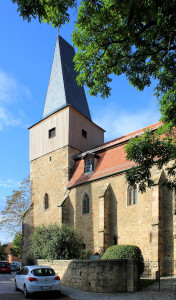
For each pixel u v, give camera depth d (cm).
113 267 1410
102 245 2291
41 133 3525
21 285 1435
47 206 3212
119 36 1231
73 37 1332
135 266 1412
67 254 2012
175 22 951
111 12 1170
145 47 1189
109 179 2514
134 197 2273
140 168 1288
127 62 1302
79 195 2786
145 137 1265
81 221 2680
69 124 3203
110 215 2409
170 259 1867
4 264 3344
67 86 3566
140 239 2120
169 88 1314
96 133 3631
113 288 1383
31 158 3575
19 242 5709
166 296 1204
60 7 1018
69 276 1661
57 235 2105
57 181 3127
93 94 1421
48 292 1423
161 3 854
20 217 4153
